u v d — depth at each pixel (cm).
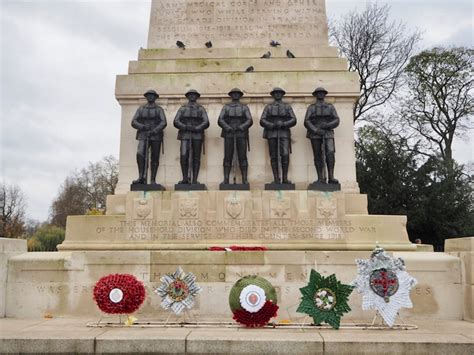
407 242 1241
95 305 1073
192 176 1330
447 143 3594
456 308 1049
